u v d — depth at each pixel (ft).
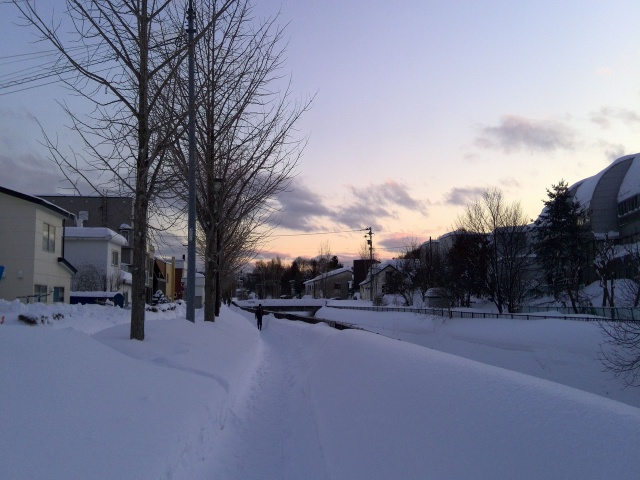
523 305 147.13
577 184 192.75
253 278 469.16
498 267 143.84
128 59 33.60
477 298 174.09
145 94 33.78
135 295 33.55
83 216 139.95
